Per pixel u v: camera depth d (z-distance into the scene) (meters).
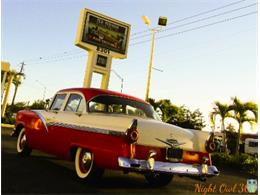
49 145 6.39
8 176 5.11
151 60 21.64
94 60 17.42
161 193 5.43
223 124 28.73
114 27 18.33
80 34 17.05
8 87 23.12
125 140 4.63
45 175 5.56
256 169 13.55
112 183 5.65
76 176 5.77
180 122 33.66
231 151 38.00
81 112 5.68
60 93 6.71
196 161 5.26
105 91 6.00
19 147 7.70
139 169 4.61
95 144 5.05
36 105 40.66
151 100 33.25
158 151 4.86
